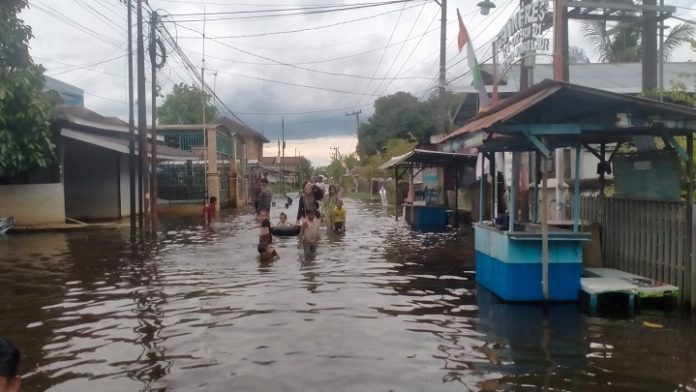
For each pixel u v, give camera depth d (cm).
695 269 761
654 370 550
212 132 3050
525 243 824
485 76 2377
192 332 688
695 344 626
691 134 792
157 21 1911
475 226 1012
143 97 1777
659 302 793
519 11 1288
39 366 576
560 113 843
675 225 797
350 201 4275
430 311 783
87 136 2014
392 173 3891
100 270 1131
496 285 880
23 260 1267
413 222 2125
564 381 524
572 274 824
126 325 723
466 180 2369
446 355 597
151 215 1789
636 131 813
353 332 681
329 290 924
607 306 802
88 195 2450
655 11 1140
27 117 1684
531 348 618
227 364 573
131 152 1770
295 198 5156
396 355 598
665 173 846
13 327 720
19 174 2006
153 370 561
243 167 3975
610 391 501
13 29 1670
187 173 3122
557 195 1355
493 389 506
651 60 1180
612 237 955
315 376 538
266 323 723
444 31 2469
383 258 1277
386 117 4647
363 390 505
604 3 1146
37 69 1731
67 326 722
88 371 560
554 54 1130
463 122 2812
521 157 1352
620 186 957
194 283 989
